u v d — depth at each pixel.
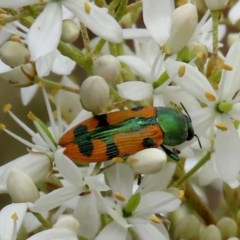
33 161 0.15
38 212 0.15
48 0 0.15
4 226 0.15
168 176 0.15
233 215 0.17
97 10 0.15
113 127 0.14
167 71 0.15
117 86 0.15
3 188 0.15
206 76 0.15
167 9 0.15
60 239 0.15
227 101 0.15
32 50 0.15
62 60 0.16
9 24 0.16
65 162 0.15
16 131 0.20
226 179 0.15
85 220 0.15
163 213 0.16
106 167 0.15
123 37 0.16
